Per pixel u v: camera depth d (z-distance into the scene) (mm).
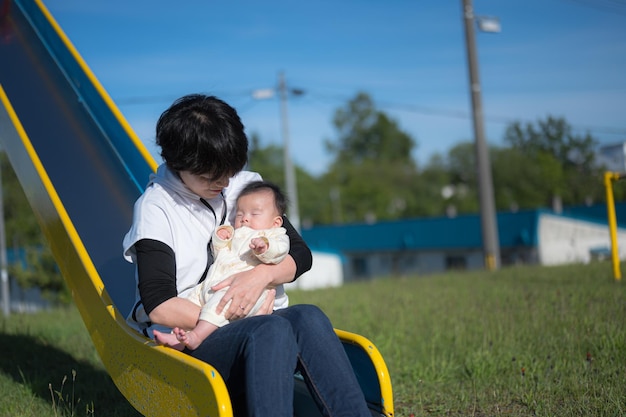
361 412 2488
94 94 5344
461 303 6730
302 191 63281
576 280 8219
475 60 15445
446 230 28172
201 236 2928
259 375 2432
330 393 2537
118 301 3549
